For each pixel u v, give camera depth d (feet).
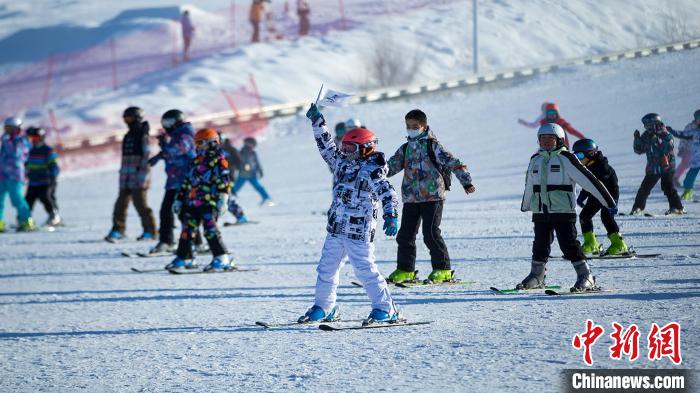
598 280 68.85
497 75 352.69
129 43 606.14
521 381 39.24
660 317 51.75
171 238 108.78
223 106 422.00
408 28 490.08
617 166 176.86
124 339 55.36
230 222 147.02
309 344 50.21
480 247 95.35
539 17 370.53
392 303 54.80
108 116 424.46
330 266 56.24
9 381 45.19
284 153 289.53
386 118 322.14
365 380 41.14
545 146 63.46
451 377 40.68
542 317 54.13
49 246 123.85
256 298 69.92
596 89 276.00
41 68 578.66
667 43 270.05
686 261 77.66
